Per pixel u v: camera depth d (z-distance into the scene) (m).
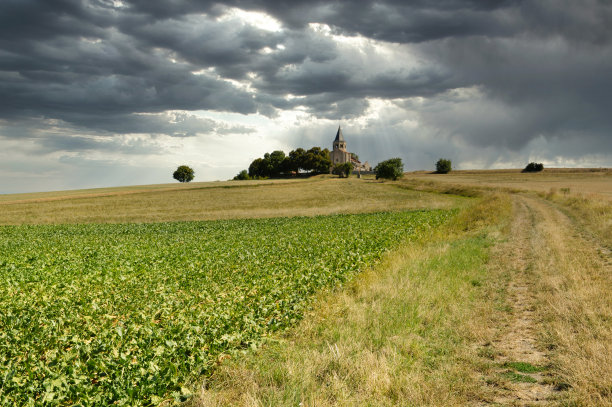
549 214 28.64
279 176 166.12
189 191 85.94
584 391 4.60
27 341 6.76
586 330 6.53
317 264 12.91
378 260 14.06
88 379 5.19
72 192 99.06
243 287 10.71
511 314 7.93
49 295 10.45
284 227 29.75
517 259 13.55
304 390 4.91
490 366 5.57
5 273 13.77
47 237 28.86
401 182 104.94
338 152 183.88
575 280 9.89
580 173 131.38
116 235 29.25
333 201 61.62
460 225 25.11
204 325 7.16
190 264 14.84
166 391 5.11
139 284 11.56
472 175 145.25
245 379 5.31
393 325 7.11
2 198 84.69
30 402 4.56
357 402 4.56
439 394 4.73
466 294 9.13
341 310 8.24
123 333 6.89
